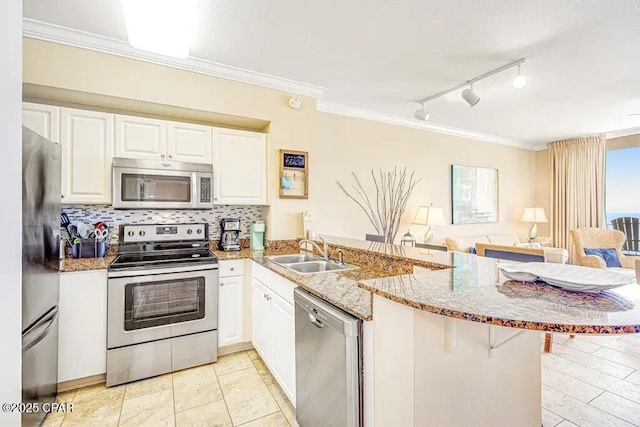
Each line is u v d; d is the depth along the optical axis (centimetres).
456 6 190
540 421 153
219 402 199
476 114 405
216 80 274
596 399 202
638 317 77
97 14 197
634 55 249
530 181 598
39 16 199
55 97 238
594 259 432
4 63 78
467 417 117
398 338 106
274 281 213
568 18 202
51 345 187
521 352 142
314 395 152
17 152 86
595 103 362
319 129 367
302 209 317
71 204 242
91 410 191
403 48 241
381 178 414
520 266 128
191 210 302
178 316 236
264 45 236
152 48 177
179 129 265
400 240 430
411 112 402
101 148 237
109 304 215
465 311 84
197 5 189
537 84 307
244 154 294
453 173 484
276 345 208
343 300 143
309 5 190
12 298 84
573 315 79
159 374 229
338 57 256
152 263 229
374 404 121
